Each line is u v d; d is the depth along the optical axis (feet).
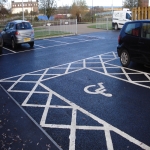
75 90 20.31
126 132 12.92
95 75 24.99
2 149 11.48
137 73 25.16
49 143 11.97
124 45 27.58
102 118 14.75
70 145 11.80
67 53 39.73
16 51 43.24
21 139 12.41
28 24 47.06
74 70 27.66
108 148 11.45
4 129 13.58
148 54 24.18
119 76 24.21
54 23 102.27
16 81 23.91
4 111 16.26
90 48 44.37
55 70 28.04
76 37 64.59
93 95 18.93
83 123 14.16
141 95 18.54
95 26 103.65
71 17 150.20
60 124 14.14
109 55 36.73
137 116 14.84
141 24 25.32
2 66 31.17
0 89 21.42
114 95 18.74
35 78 24.80
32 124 14.16
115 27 85.10
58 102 17.70
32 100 18.31
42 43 53.78
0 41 41.01
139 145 11.63
